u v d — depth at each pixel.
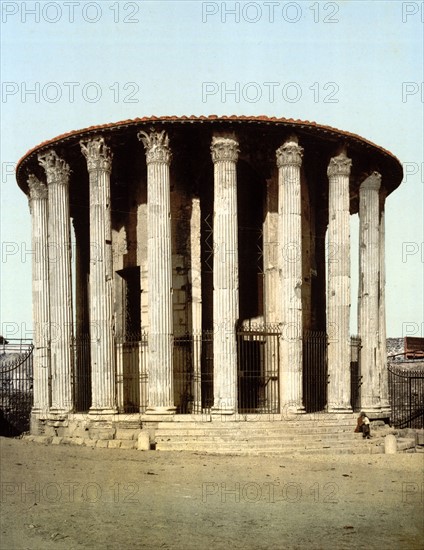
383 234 39.34
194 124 32.12
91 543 14.82
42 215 37.81
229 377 30.89
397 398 48.78
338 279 33.56
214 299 31.56
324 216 41.44
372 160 36.53
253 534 15.59
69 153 35.19
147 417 30.95
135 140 34.41
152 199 32.16
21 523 16.47
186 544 14.75
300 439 29.55
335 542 14.95
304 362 35.44
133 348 35.34
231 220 31.73
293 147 32.81
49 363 36.38
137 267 36.16
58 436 33.03
